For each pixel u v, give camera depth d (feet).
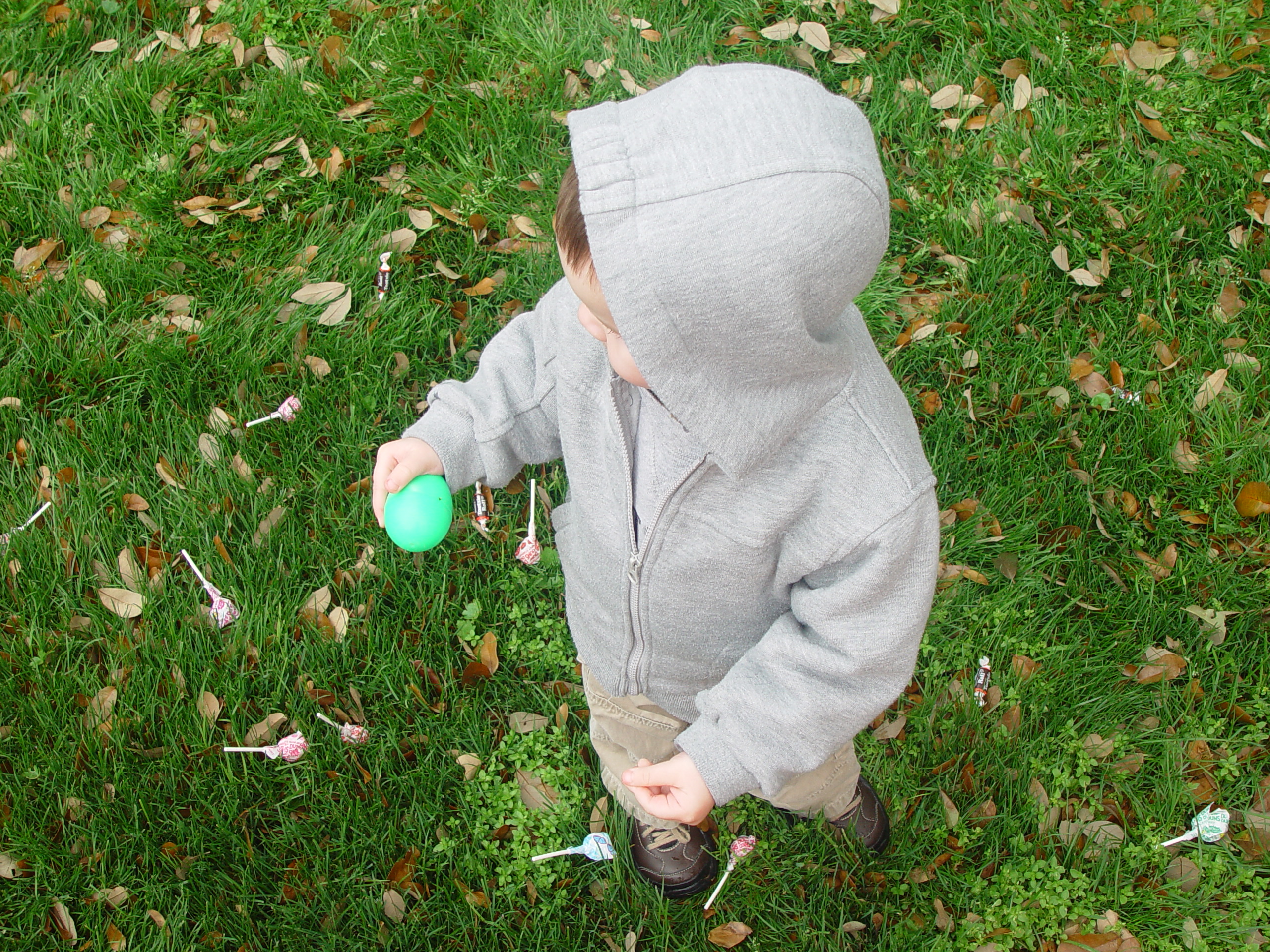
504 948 6.98
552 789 7.60
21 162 9.75
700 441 3.92
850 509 4.36
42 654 7.48
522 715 7.82
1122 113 10.62
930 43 11.21
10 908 6.77
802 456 4.32
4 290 8.99
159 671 7.52
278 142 10.16
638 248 3.32
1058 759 7.69
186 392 8.66
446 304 9.29
